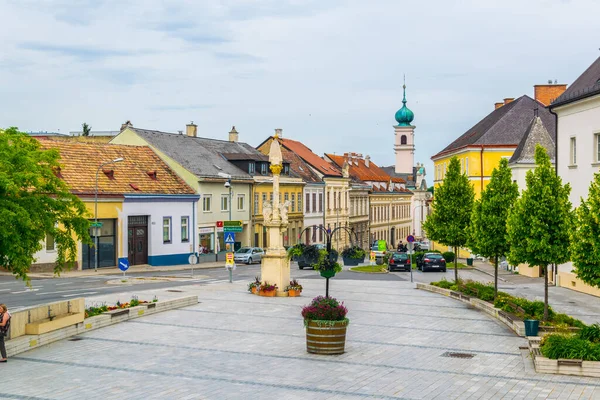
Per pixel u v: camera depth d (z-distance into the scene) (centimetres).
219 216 6450
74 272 4744
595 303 3212
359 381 1630
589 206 1927
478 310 2881
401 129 15812
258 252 6431
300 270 5756
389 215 12275
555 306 3091
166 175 5975
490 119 7669
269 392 1520
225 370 1728
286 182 7781
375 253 6281
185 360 1838
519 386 1594
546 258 2267
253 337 2180
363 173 11356
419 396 1500
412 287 3928
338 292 3591
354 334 2273
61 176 5069
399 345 2084
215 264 5912
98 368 1734
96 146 5709
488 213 2891
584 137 3691
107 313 2384
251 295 3288
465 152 7075
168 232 5747
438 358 1900
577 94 3688
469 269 5747
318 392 1526
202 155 6775
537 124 5488
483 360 1877
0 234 1925
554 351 1758
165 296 3142
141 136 6316
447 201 3750
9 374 1659
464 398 1486
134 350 1959
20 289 3512
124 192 5319
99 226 4762
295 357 1891
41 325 2002
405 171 15850
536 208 2292
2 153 2016
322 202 8894
